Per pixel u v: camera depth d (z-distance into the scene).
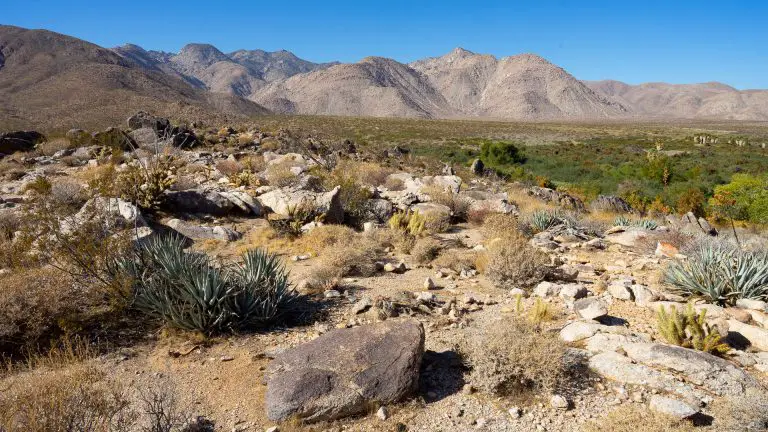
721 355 5.32
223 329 6.11
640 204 22.56
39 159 20.50
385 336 5.06
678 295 7.53
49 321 5.77
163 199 12.18
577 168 46.88
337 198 12.88
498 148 53.34
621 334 5.67
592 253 10.96
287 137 30.98
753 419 4.01
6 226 9.52
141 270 6.89
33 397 3.97
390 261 9.61
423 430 4.28
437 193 15.94
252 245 10.43
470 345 5.34
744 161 51.94
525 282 7.86
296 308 6.90
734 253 8.87
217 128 35.19
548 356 4.77
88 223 6.89
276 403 4.34
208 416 4.43
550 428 4.26
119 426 3.91
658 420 4.09
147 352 5.64
